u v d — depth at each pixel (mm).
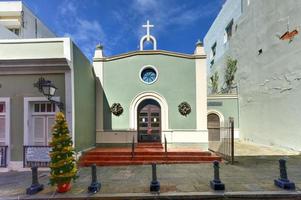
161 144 13117
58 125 7223
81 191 7148
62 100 10438
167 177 8461
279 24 14734
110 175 8852
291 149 13648
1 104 10688
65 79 10352
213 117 20234
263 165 10250
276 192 6766
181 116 13383
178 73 13633
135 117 13500
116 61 13844
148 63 13719
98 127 13492
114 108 13484
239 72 20453
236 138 20125
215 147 13984
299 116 13008
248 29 18828
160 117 13625
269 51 15836
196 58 13609
